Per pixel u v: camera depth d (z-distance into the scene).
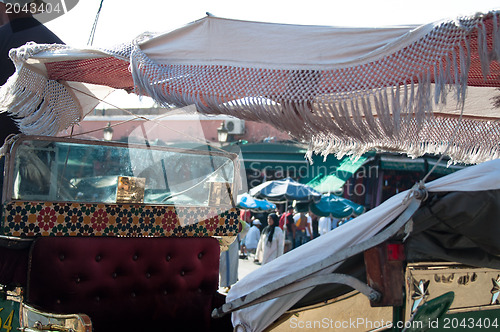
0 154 2.94
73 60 2.83
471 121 3.38
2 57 3.61
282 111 2.38
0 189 3.27
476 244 2.52
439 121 3.36
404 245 2.49
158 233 3.43
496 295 2.80
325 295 2.58
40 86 3.07
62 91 3.27
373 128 2.29
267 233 9.16
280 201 12.06
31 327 2.84
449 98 3.08
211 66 2.48
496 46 2.09
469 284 2.72
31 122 3.08
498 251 2.50
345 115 2.30
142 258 3.34
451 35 2.18
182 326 3.49
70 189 3.15
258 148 12.93
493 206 2.40
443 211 2.43
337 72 2.34
